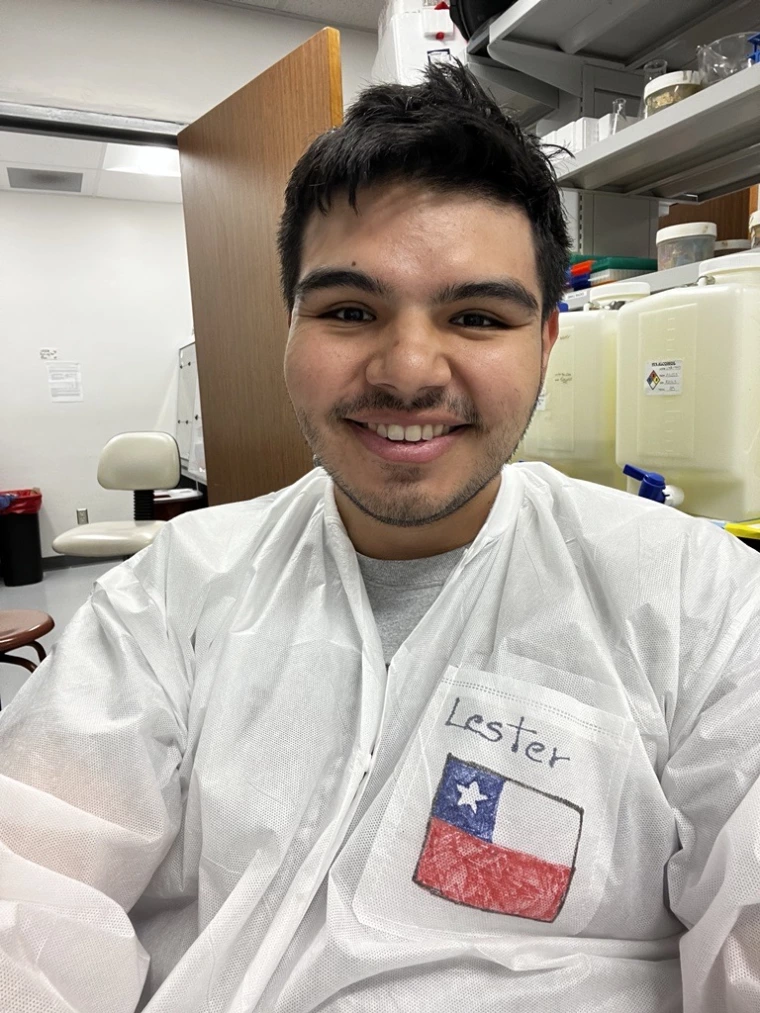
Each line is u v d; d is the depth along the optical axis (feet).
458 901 1.66
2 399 13.07
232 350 5.84
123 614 2.13
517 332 1.77
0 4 7.52
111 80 8.08
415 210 1.63
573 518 2.12
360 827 1.72
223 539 2.32
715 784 1.63
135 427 14.32
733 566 1.90
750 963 1.44
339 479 1.86
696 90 3.73
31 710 1.90
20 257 12.89
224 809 1.79
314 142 1.84
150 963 1.82
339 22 8.99
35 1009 1.41
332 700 1.94
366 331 1.75
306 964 1.59
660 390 3.38
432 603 2.05
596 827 1.66
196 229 6.17
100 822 1.74
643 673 1.79
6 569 12.28
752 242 3.73
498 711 1.77
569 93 5.06
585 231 5.27
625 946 1.71
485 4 4.71
